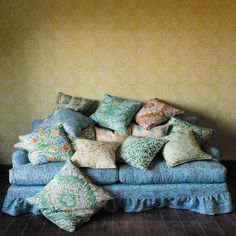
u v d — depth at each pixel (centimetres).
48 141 315
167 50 392
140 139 322
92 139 345
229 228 273
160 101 397
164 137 333
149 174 299
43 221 288
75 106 375
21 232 270
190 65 395
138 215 298
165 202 304
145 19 385
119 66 393
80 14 383
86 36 387
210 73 397
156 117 358
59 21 384
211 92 401
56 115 348
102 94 398
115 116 357
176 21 387
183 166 304
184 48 392
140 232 269
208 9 385
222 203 299
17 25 382
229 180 382
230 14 387
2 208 304
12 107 397
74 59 391
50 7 381
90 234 266
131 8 384
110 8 383
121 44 389
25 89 395
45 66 391
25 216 297
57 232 269
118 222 286
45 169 300
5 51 386
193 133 339
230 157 410
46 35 386
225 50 394
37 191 296
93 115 370
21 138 330
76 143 319
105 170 302
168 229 273
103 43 389
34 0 379
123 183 302
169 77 397
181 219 290
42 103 398
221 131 409
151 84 397
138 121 364
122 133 348
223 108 405
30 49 387
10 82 393
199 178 299
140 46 390
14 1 378
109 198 287
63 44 388
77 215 277
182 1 384
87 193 282
